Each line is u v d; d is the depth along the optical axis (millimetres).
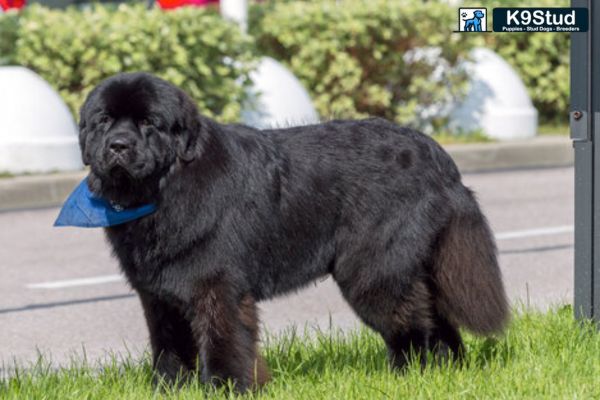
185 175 8914
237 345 9055
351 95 27031
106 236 9375
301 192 9492
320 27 26531
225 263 9016
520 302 12484
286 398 8992
